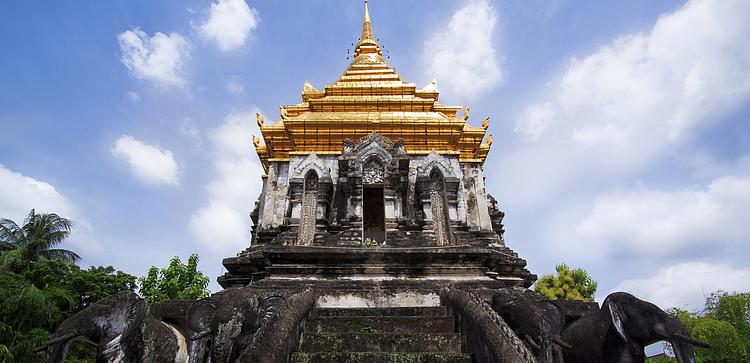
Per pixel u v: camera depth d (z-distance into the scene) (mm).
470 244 15164
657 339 7203
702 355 34906
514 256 16891
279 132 19125
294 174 17594
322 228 15320
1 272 31281
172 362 8539
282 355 7109
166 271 36375
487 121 20984
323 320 9484
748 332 37531
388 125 18703
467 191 19266
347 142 17031
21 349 25625
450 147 18766
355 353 7891
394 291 11766
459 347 8555
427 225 15344
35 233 36250
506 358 6324
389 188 16172
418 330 9352
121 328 7020
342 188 16531
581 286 47062
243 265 14844
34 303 27578
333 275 12469
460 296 9484
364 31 29125
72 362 28422
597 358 7906
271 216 17484
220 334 7422
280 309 8156
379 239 17172
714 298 41969
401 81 23250
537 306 8188
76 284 32688
